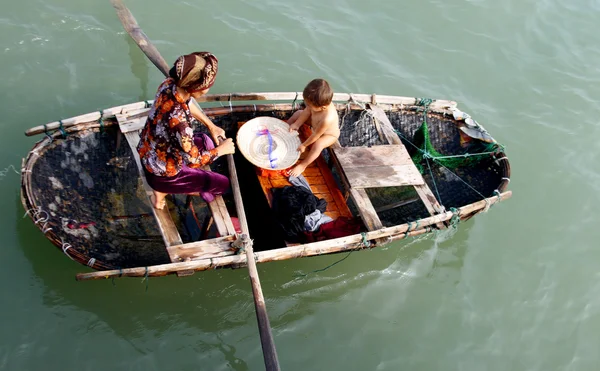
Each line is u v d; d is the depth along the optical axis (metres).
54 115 5.47
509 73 7.19
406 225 4.60
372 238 4.50
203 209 4.99
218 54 6.44
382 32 7.29
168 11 6.73
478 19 7.76
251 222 4.97
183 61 3.38
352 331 4.62
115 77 5.99
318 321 4.64
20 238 4.50
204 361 4.21
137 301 4.49
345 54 6.86
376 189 5.42
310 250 4.29
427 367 4.48
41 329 4.10
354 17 7.39
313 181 5.16
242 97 5.16
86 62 6.03
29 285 4.29
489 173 5.45
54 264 4.42
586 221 5.83
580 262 5.45
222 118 5.16
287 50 6.69
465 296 5.04
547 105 6.93
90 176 4.66
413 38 7.31
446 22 7.63
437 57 7.16
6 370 3.84
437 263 5.26
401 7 7.70
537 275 5.29
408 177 5.07
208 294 4.63
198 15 6.79
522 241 5.57
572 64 7.46
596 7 8.36
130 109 4.79
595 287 5.25
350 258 5.08
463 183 5.45
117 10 5.81
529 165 6.29
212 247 4.17
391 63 6.93
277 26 6.94
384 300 4.89
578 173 6.29
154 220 4.77
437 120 5.73
